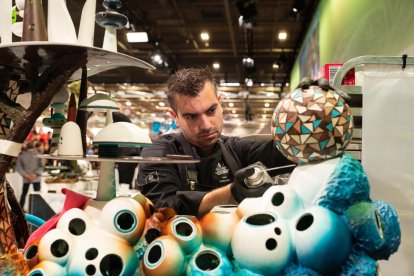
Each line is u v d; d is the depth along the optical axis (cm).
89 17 85
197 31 750
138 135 82
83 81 89
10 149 78
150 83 741
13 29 91
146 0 595
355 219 67
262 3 604
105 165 84
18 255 74
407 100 115
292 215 69
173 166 126
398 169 114
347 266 66
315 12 544
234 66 955
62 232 71
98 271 67
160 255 70
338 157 73
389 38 248
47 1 90
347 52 349
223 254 71
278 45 812
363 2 303
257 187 84
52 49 76
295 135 71
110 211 73
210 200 91
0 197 78
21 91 100
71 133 82
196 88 118
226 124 950
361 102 118
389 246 70
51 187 333
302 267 66
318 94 72
